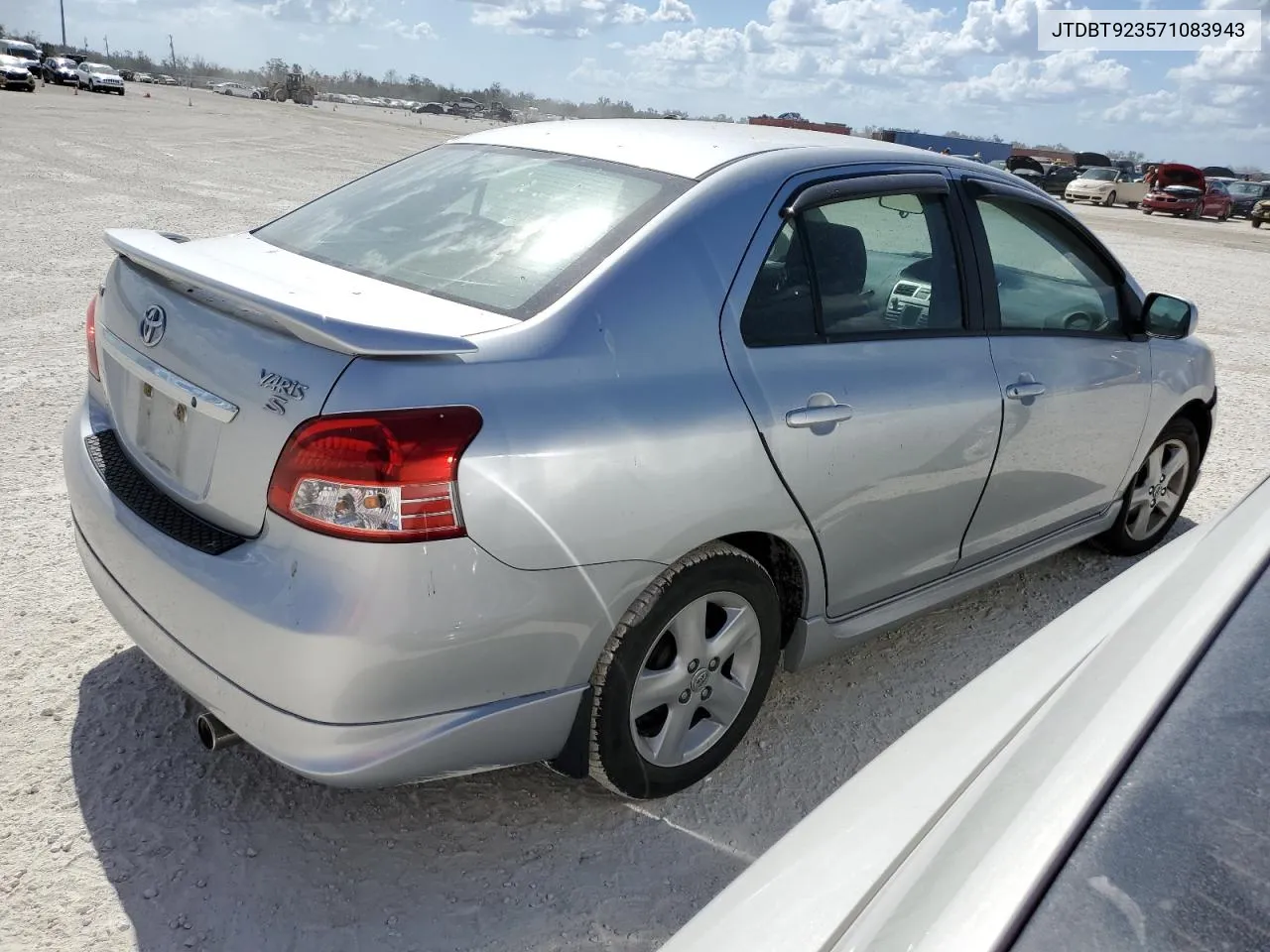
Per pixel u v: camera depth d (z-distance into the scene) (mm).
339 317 2113
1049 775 1151
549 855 2525
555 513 2182
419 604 2059
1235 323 11219
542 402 2199
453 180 3014
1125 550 4473
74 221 11375
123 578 2445
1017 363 3311
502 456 2119
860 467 2799
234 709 2189
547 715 2344
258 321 2246
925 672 3508
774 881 1256
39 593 3561
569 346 2291
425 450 2037
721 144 2943
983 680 1614
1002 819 1110
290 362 2129
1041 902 969
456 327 2248
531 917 2334
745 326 2598
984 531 3418
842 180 2912
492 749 2287
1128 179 37250
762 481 2551
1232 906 957
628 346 2371
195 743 2824
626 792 2605
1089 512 4016
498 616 2158
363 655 2041
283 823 2562
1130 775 1107
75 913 2240
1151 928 938
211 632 2180
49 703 2945
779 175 2799
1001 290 3338
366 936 2250
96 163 17625
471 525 2088
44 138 21359
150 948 2170
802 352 2695
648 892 2434
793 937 1122
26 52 55000
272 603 2076
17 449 4824
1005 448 3291
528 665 2258
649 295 2445
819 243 2814
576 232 2576
